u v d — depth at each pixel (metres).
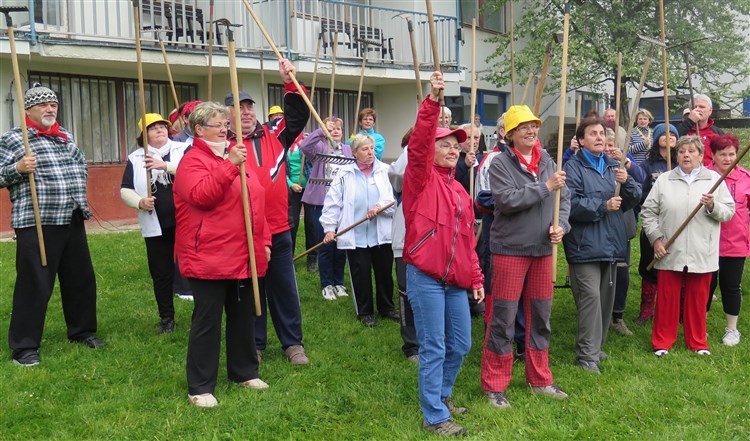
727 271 5.81
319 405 4.45
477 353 5.54
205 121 4.34
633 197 5.17
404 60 14.47
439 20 14.52
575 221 5.09
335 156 6.34
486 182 5.59
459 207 4.07
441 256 3.98
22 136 5.16
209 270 4.33
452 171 4.21
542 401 4.54
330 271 7.20
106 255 8.60
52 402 4.46
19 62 10.34
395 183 4.84
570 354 5.54
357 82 14.49
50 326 5.99
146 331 5.95
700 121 7.11
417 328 4.12
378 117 15.36
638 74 12.99
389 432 4.12
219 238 4.34
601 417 4.31
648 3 13.35
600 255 5.11
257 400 4.49
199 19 11.45
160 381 4.84
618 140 6.47
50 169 5.23
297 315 5.32
